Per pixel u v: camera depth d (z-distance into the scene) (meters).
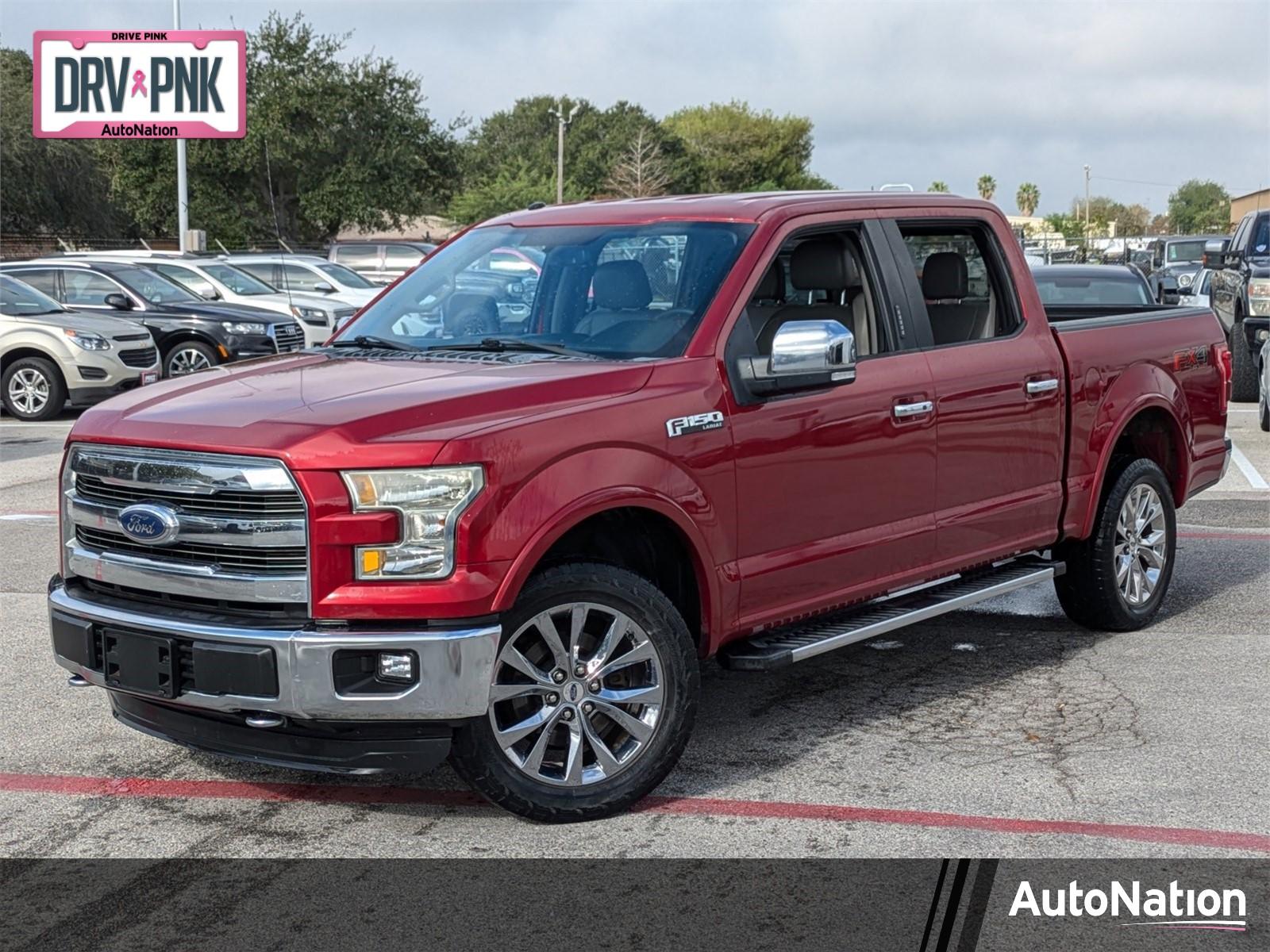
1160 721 5.49
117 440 4.38
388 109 47.66
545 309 5.32
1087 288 14.03
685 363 4.79
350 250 30.31
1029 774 4.91
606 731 4.72
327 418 4.20
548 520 4.25
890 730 5.42
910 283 5.67
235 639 4.12
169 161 45.12
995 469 5.93
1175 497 7.16
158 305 18.48
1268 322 15.89
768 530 4.97
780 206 5.34
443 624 4.13
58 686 6.06
